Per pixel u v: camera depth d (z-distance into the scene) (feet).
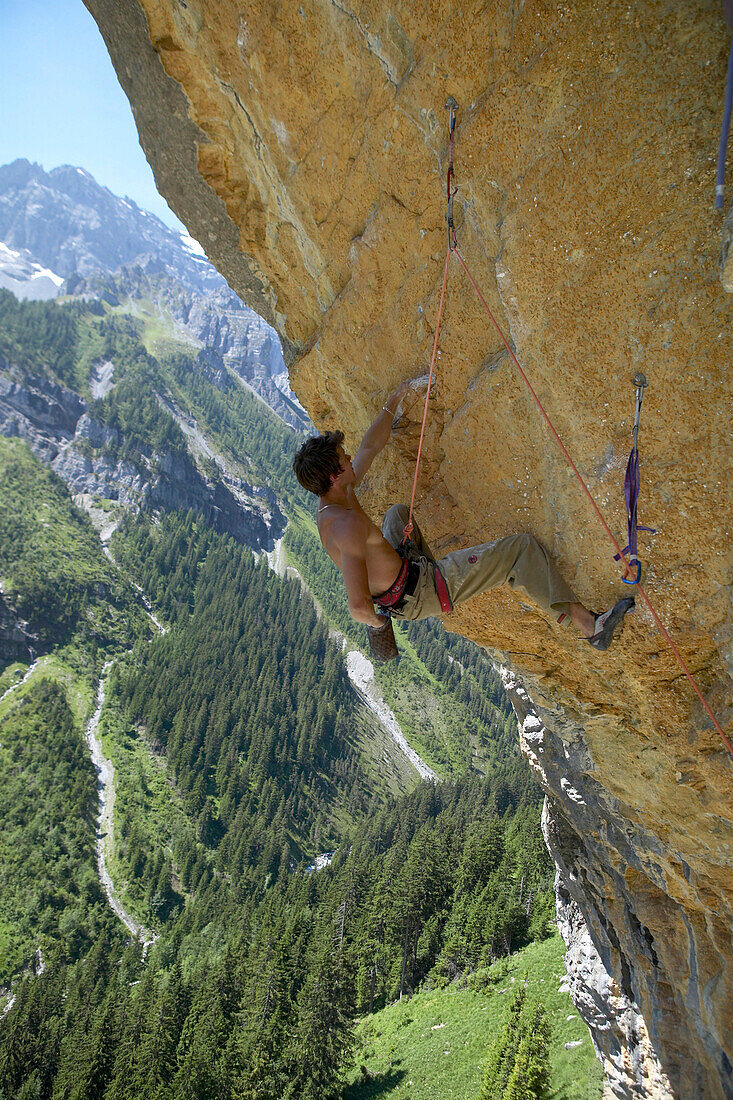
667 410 10.37
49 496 609.01
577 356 11.09
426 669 536.01
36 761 358.23
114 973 219.00
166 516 650.02
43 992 183.93
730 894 20.17
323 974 131.64
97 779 362.94
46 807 329.31
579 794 29.07
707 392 9.95
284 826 333.83
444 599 12.28
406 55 11.89
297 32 13.57
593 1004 39.96
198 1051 129.90
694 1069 30.22
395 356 15.76
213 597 557.74
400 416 15.52
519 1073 65.10
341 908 185.57
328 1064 117.19
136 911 283.59
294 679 468.75
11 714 392.06
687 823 18.29
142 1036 138.92
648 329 10.14
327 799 378.12
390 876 192.13
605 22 9.33
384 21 11.87
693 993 28.09
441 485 15.46
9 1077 153.17
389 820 301.22
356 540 11.16
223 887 292.40
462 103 11.39
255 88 15.28
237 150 17.79
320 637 518.37
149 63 17.19
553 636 15.61
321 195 15.58
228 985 144.15
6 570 499.92
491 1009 113.80
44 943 251.19
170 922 280.10
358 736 441.68
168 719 415.03
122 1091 129.49
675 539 11.00
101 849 317.22
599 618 12.11
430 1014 126.93
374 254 15.01
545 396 12.00
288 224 17.74
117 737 394.52
